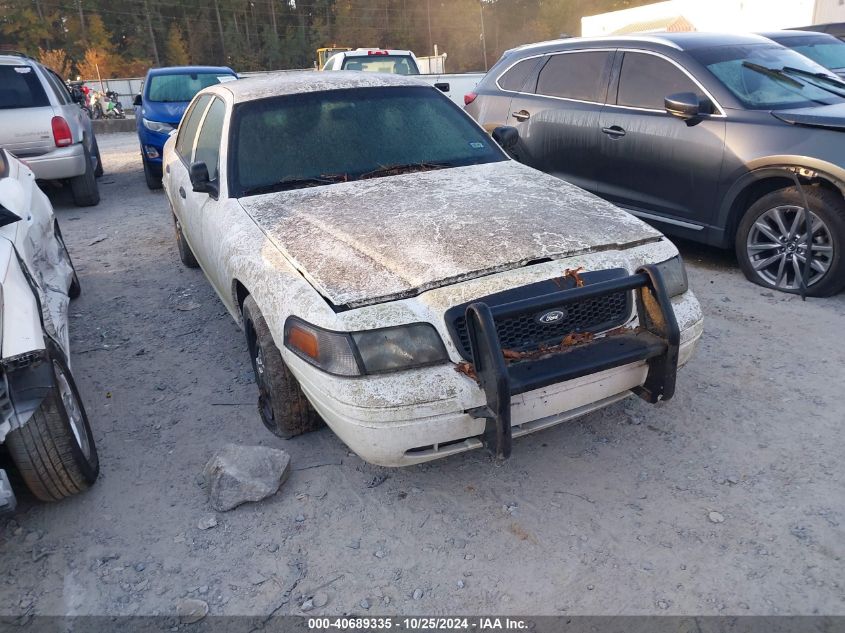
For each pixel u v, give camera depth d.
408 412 2.58
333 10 91.75
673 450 3.27
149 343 4.80
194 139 5.03
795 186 4.78
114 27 80.06
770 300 4.86
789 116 4.76
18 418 2.74
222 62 83.44
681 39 5.72
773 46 5.87
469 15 89.25
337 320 2.65
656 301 2.76
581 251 2.99
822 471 3.04
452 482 3.13
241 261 3.36
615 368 2.83
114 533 2.94
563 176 6.44
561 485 3.07
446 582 2.57
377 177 3.94
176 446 3.53
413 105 4.46
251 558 2.75
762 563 2.56
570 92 6.31
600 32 23.09
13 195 4.06
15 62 8.65
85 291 5.96
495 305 2.69
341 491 3.11
